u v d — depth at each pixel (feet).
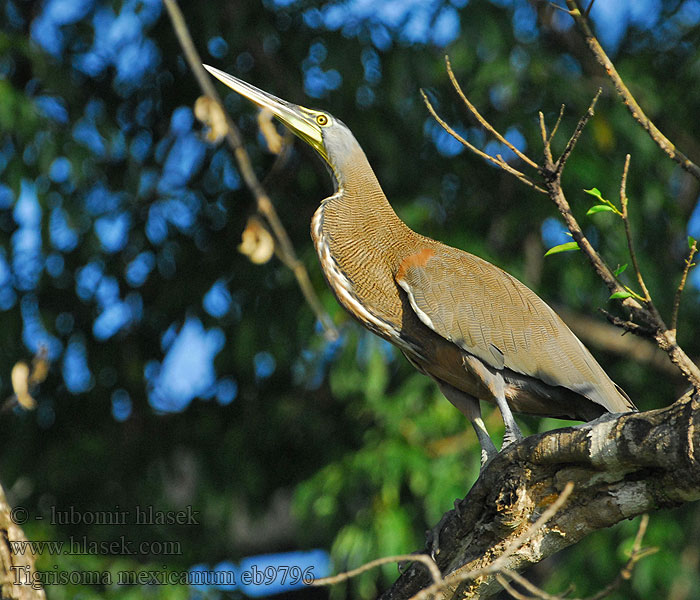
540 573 48.80
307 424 45.60
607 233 42.22
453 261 26.53
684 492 17.49
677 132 47.16
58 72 42.73
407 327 26.50
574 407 26.09
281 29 44.78
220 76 30.63
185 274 46.34
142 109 47.01
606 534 42.63
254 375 46.16
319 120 29.55
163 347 47.62
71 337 47.03
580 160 41.52
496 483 19.66
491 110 43.75
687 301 47.32
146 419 48.14
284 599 52.34
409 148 44.21
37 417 47.11
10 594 19.75
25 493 46.32
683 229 47.44
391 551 39.01
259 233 30.81
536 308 25.98
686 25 47.91
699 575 43.78
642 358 46.19
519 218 43.24
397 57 42.42
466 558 20.75
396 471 39.81
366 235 27.55
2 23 43.98
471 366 25.53
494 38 41.22
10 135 42.06
